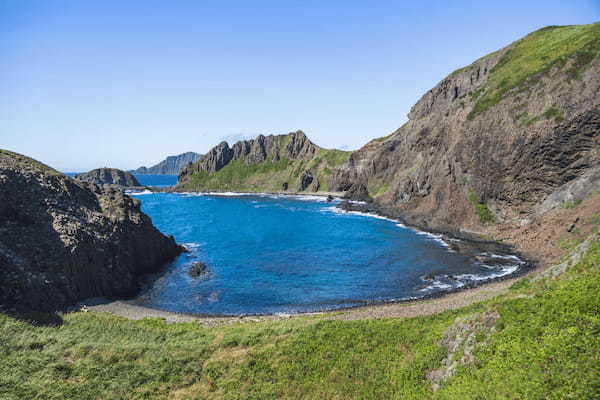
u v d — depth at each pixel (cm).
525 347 1568
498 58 11188
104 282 4328
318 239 8038
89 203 5197
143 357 2353
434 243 7300
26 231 3844
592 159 6188
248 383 2069
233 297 4575
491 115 8406
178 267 5884
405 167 13025
